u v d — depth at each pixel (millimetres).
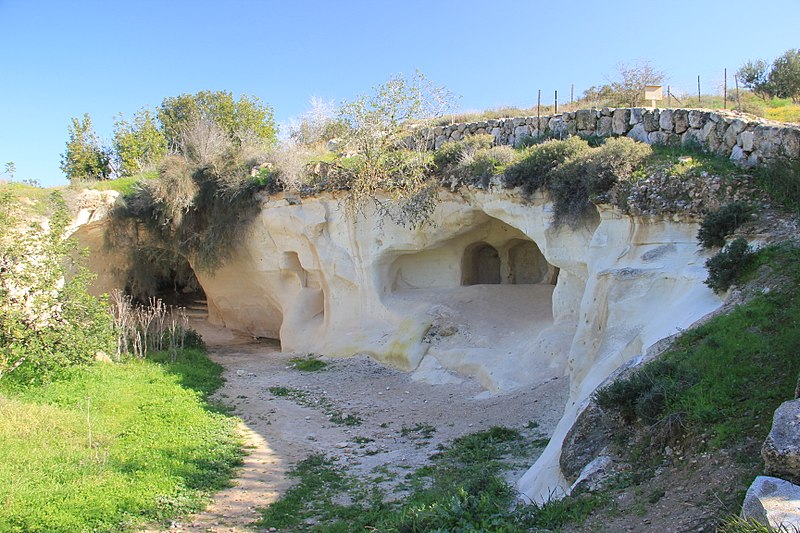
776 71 25047
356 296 21688
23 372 16641
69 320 17625
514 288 19578
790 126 12562
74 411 14352
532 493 8273
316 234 22266
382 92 20656
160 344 22578
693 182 12273
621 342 10969
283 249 23750
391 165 19984
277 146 24844
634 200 12742
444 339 18547
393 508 8945
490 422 13336
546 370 15102
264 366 21266
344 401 16375
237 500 9867
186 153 25922
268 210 23516
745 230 10602
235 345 26500
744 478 5566
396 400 16188
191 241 25609
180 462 11312
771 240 10008
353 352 20578
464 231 19281
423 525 7117
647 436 6930
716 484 5703
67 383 16547
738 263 9547
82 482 10227
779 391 6520
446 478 10078
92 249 26016
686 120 15203
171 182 24438
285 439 13273
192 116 35969
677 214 12078
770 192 11422
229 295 27688
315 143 27844
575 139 15891
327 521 8812
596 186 13750
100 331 18516
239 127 41125
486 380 16078
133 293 28844
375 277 21062
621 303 11469
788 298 8203
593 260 13328
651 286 11430
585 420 7793
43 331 16781
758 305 8266
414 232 19844
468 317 18859
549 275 19672
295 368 20531
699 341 8141
